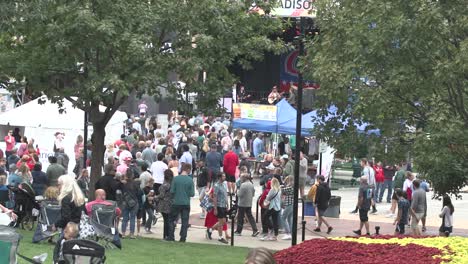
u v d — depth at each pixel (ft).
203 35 62.59
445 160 45.24
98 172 67.56
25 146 95.45
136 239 63.26
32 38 62.80
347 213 90.38
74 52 60.64
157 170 74.18
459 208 102.83
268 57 159.33
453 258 37.58
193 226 75.41
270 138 133.18
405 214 73.20
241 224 71.20
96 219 51.93
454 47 47.44
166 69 63.98
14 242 32.81
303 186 84.12
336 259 38.99
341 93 50.03
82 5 60.03
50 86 64.75
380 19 46.88
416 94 47.44
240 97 155.74
